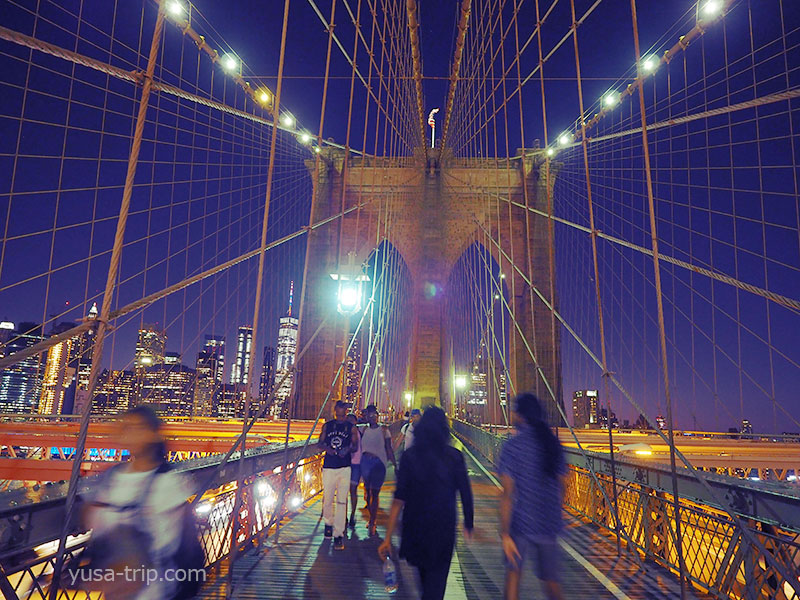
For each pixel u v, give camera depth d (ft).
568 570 16.14
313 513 24.75
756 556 11.75
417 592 14.30
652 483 16.76
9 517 8.05
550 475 10.89
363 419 22.95
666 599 13.70
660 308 13.11
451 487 10.72
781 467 73.20
